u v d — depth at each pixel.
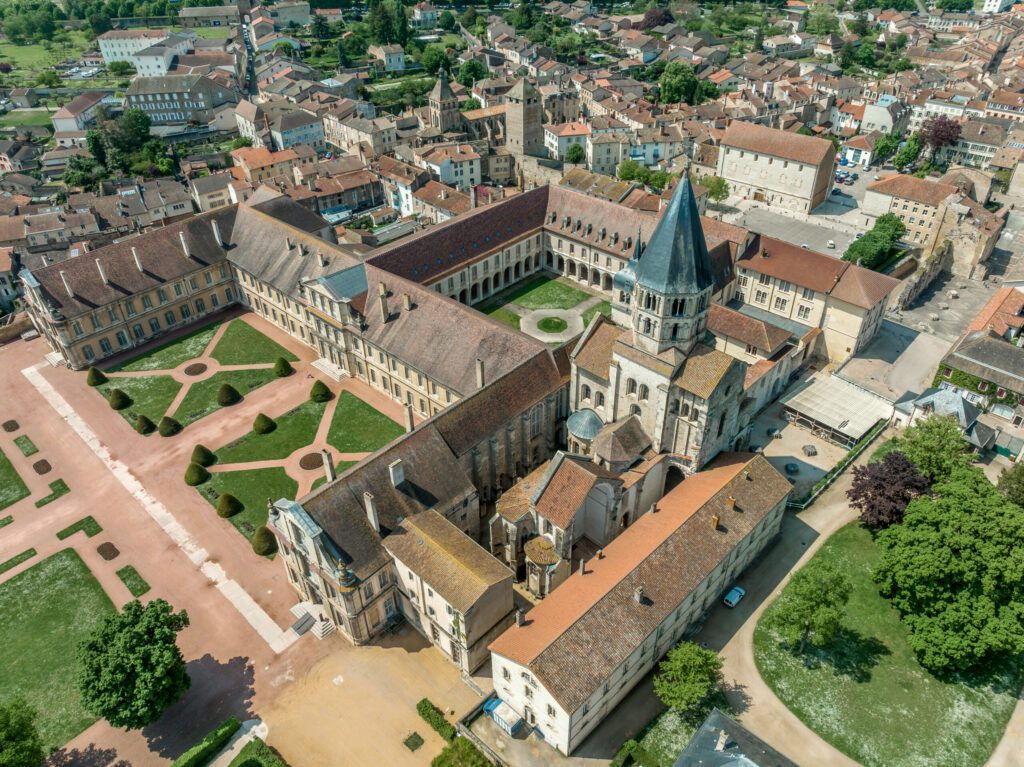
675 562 87.06
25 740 74.62
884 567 90.25
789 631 84.81
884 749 79.62
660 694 79.81
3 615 97.06
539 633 78.88
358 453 122.88
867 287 140.75
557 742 77.88
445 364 121.44
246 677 88.31
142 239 153.62
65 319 139.88
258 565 103.50
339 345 140.50
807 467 118.44
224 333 157.88
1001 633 81.31
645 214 161.25
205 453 121.94
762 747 66.50
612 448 100.81
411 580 87.75
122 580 101.62
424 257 152.25
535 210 175.50
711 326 139.50
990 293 171.62
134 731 83.19
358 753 79.81
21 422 133.12
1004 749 79.69
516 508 97.50
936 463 105.12
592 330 111.00
